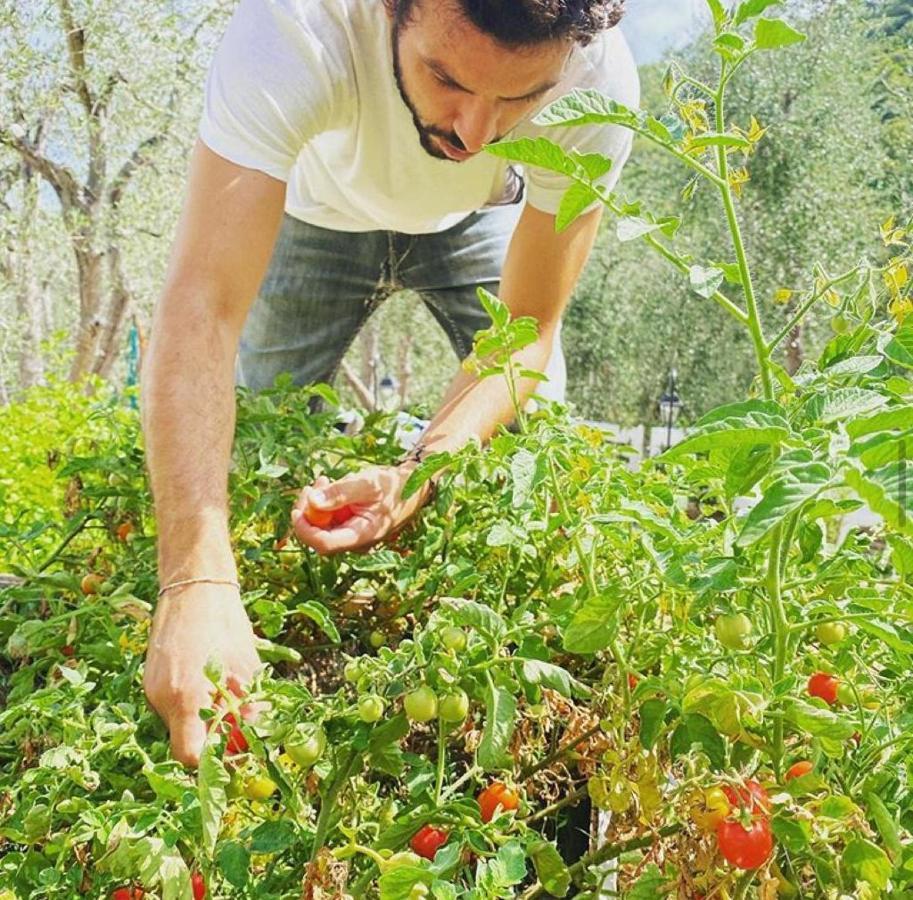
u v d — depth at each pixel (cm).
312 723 101
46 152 926
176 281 154
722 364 1102
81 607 145
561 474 140
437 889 91
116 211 927
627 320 1220
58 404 409
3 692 157
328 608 171
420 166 215
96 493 177
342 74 180
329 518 157
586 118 105
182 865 98
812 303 114
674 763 117
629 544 125
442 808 107
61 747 109
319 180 243
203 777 96
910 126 790
